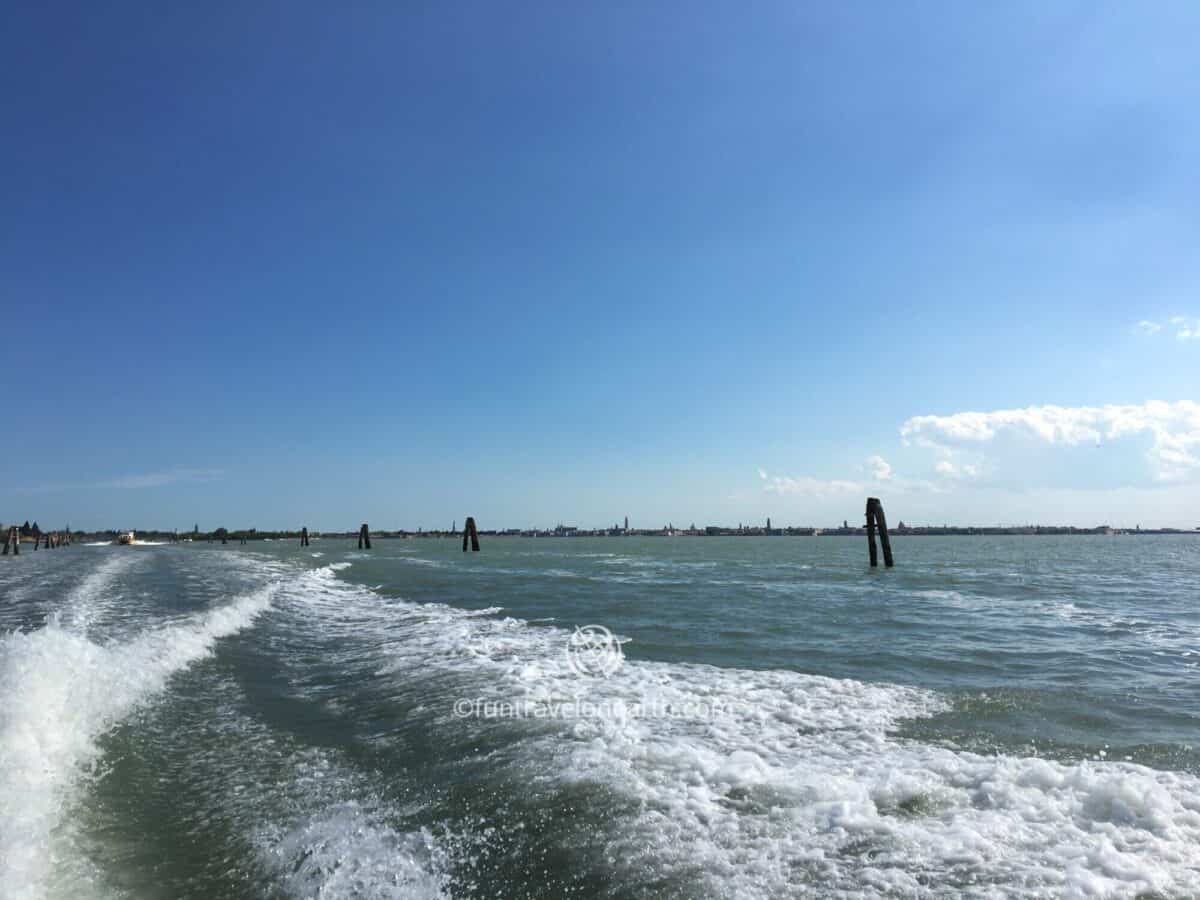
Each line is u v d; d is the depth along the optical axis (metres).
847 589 26.73
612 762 6.68
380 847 5.23
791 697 9.52
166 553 67.44
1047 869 4.65
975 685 10.37
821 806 5.68
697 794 5.95
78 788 6.27
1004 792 5.93
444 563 46.72
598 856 4.93
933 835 5.16
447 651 13.11
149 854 5.14
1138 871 4.60
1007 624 17.00
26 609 17.03
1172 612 19.66
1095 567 45.69
